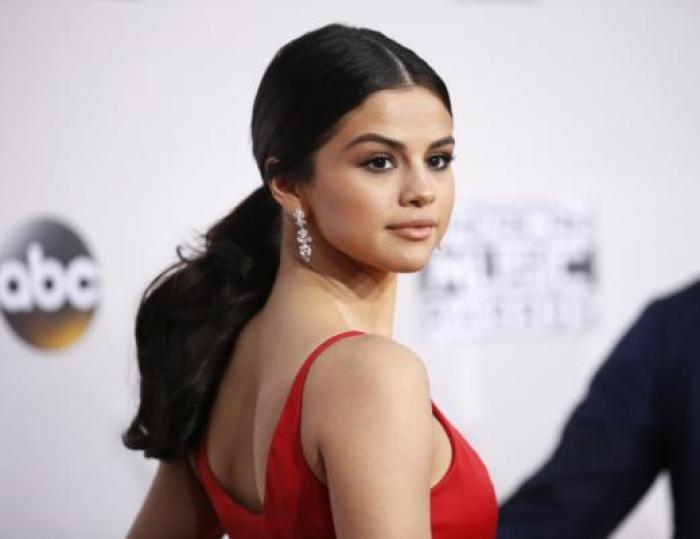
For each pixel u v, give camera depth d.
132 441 3.82
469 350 8.64
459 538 3.19
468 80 8.59
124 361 7.84
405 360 2.83
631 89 9.04
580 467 5.54
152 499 4.08
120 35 7.81
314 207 3.16
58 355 7.72
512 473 8.75
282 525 3.05
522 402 8.78
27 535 7.66
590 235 8.95
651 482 5.48
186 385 3.57
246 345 3.49
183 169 7.93
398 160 3.05
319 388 2.88
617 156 9.02
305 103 3.08
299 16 8.20
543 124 8.80
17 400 7.61
